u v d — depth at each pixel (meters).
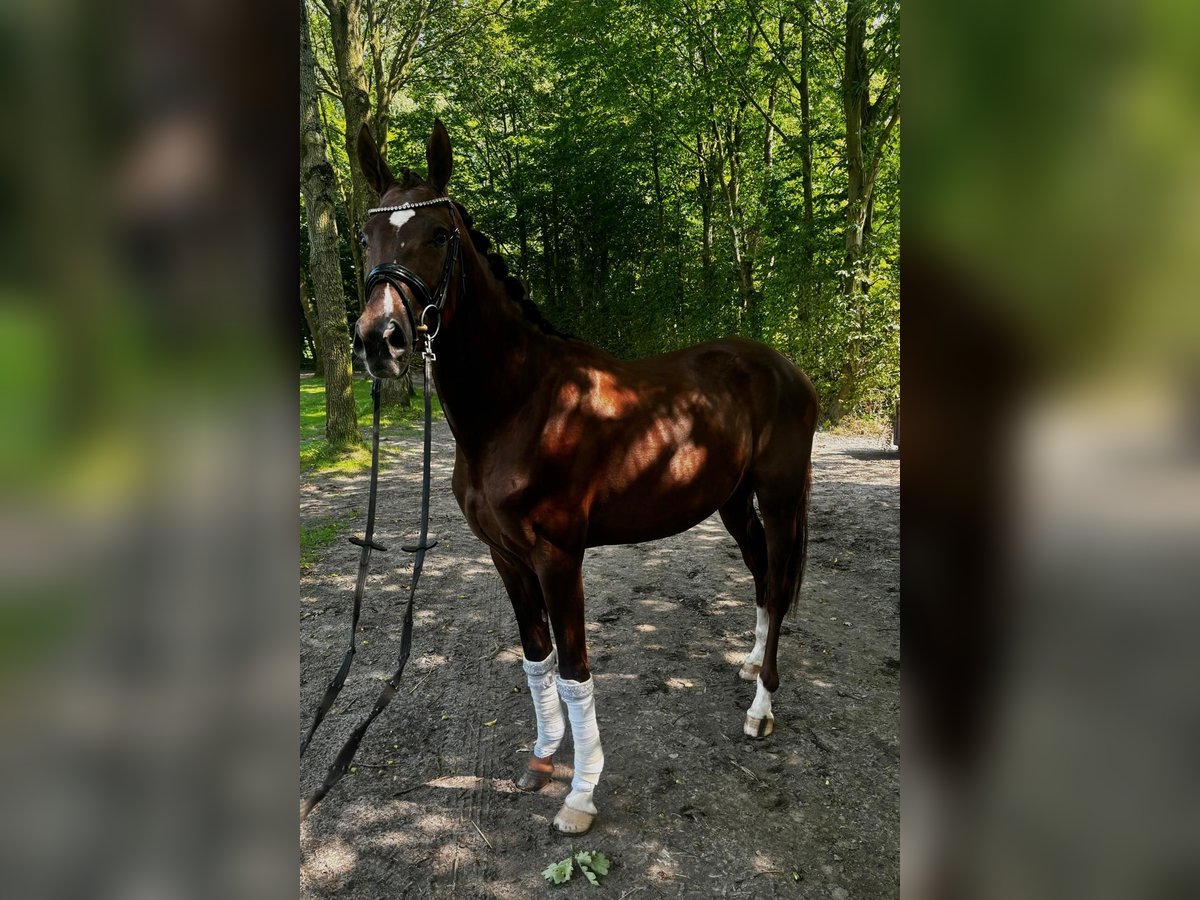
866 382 8.72
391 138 14.79
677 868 1.94
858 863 1.94
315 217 7.50
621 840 2.05
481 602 3.94
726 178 13.98
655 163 13.66
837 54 9.55
